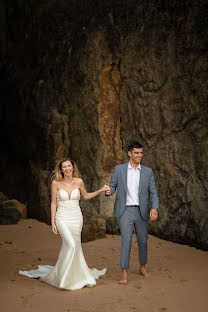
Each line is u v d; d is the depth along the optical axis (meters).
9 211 11.23
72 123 10.91
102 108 9.98
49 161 11.41
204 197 7.66
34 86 12.20
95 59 10.12
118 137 10.04
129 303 4.74
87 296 5.00
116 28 9.83
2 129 13.48
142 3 9.35
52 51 12.00
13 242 8.77
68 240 5.45
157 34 8.77
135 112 9.47
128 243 5.66
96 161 9.99
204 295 5.02
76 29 11.23
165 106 8.61
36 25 12.71
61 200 5.72
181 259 6.95
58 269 5.45
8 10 13.85
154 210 5.61
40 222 11.31
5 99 13.38
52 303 4.75
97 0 10.74
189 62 7.98
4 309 4.54
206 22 7.70
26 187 12.38
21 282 5.64
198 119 7.85
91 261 7.02
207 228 7.45
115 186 5.89
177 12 8.32
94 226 8.96
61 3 12.18
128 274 6.08
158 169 8.84
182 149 8.26
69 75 11.12
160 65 8.70
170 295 5.03
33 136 12.12
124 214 5.73
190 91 7.99
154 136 8.97
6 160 13.27
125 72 9.71
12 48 13.74
